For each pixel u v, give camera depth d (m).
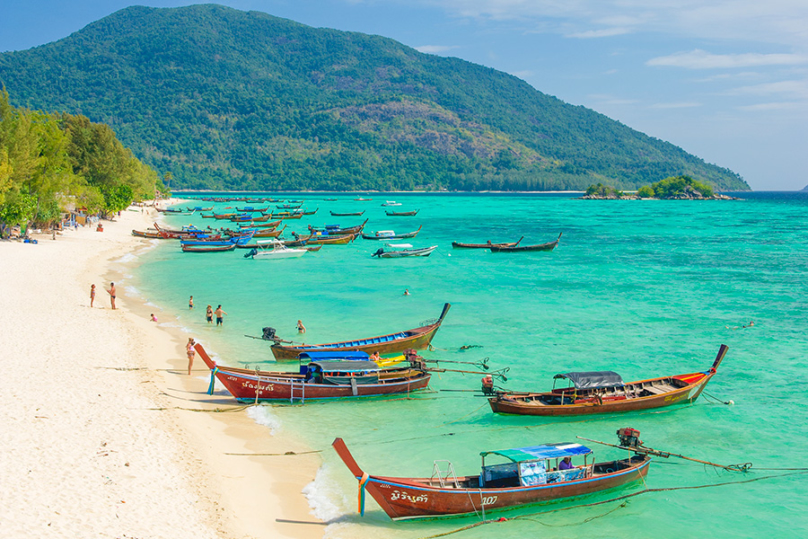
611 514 23.44
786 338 47.06
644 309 57.41
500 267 85.06
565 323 52.09
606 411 32.41
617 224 165.50
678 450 28.94
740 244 113.50
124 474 22.78
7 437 24.27
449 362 41.31
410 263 89.75
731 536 22.12
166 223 155.75
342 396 34.12
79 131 140.38
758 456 28.28
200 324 50.22
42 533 18.05
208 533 19.92
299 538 20.67
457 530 22.00
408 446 28.67
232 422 30.58
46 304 50.28
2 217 83.38
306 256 97.62
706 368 40.19
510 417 32.03
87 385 31.86
